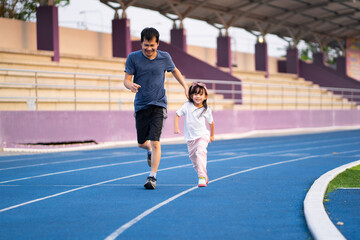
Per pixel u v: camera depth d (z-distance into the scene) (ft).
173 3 86.22
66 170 31.63
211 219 16.25
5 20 70.33
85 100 63.05
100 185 24.63
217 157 40.32
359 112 113.39
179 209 18.01
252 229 14.79
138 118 23.38
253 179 26.55
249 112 81.92
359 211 17.04
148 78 22.71
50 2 67.67
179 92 76.28
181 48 90.27
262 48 106.42
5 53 60.70
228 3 89.66
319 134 80.33
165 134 66.54
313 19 109.09
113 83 68.74
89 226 15.35
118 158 39.88
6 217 16.81
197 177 27.50
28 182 26.07
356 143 58.49
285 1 93.76
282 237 13.82
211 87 86.79
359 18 112.57
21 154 44.39
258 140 65.21
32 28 73.92
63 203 19.48
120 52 79.77
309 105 99.81
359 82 121.80
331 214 16.56
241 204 18.97
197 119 23.12
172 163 35.37
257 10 96.99
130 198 20.52
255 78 98.27
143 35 22.15
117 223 15.74
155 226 15.26
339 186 23.11
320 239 12.80
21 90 56.54
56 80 61.05
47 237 14.03
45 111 52.16
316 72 120.57
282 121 90.99
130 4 79.25
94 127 57.16
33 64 60.13
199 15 94.02
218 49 96.78
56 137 53.21
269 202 19.40
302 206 18.53
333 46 133.28
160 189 23.03
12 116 49.42
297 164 34.60
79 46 80.94
